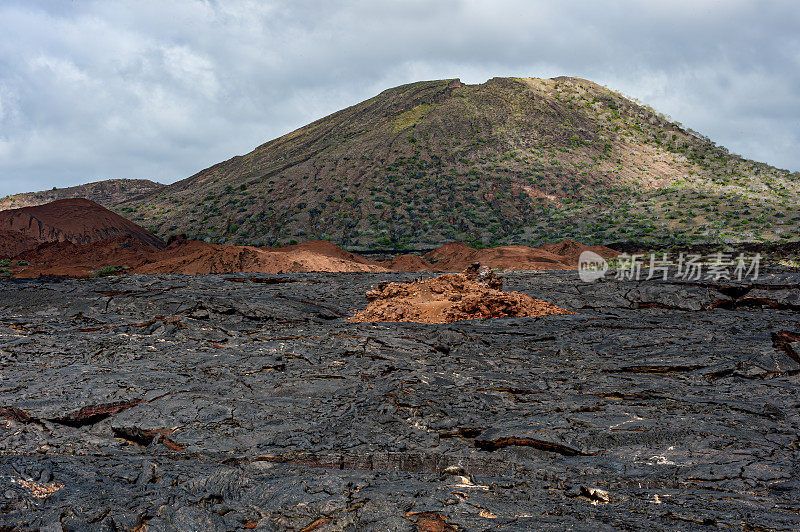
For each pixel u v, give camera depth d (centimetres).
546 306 2489
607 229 12912
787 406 1040
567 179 16475
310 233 13875
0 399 1105
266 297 2780
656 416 968
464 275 2722
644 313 2438
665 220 13125
